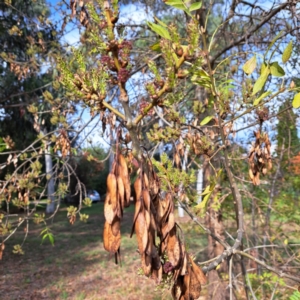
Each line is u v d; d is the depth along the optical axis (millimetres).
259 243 4488
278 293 3594
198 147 1884
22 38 7152
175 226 1110
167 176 1506
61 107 4078
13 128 11047
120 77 944
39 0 4652
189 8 1194
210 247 4441
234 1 4047
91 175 18359
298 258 3637
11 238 12211
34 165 3621
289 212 4703
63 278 8016
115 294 6809
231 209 4691
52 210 18594
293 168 4879
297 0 2893
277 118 3439
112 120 1544
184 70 1008
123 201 971
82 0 2467
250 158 1861
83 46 3709
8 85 8445
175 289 1177
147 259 1013
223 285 4156
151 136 2193
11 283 7691
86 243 11633
